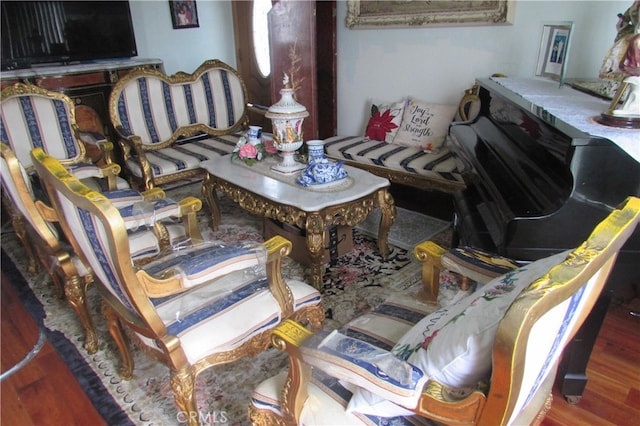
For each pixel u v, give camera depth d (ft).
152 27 14.67
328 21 11.80
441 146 9.74
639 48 4.38
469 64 9.77
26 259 8.58
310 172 7.47
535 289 2.19
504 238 4.62
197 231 6.18
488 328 2.56
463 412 2.58
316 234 6.81
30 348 6.15
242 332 4.35
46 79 11.37
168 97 10.57
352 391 3.35
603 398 5.15
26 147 8.28
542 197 4.78
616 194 4.19
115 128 9.88
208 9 15.74
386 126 10.61
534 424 3.37
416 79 10.78
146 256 5.83
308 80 11.76
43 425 4.97
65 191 3.49
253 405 3.68
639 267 4.12
